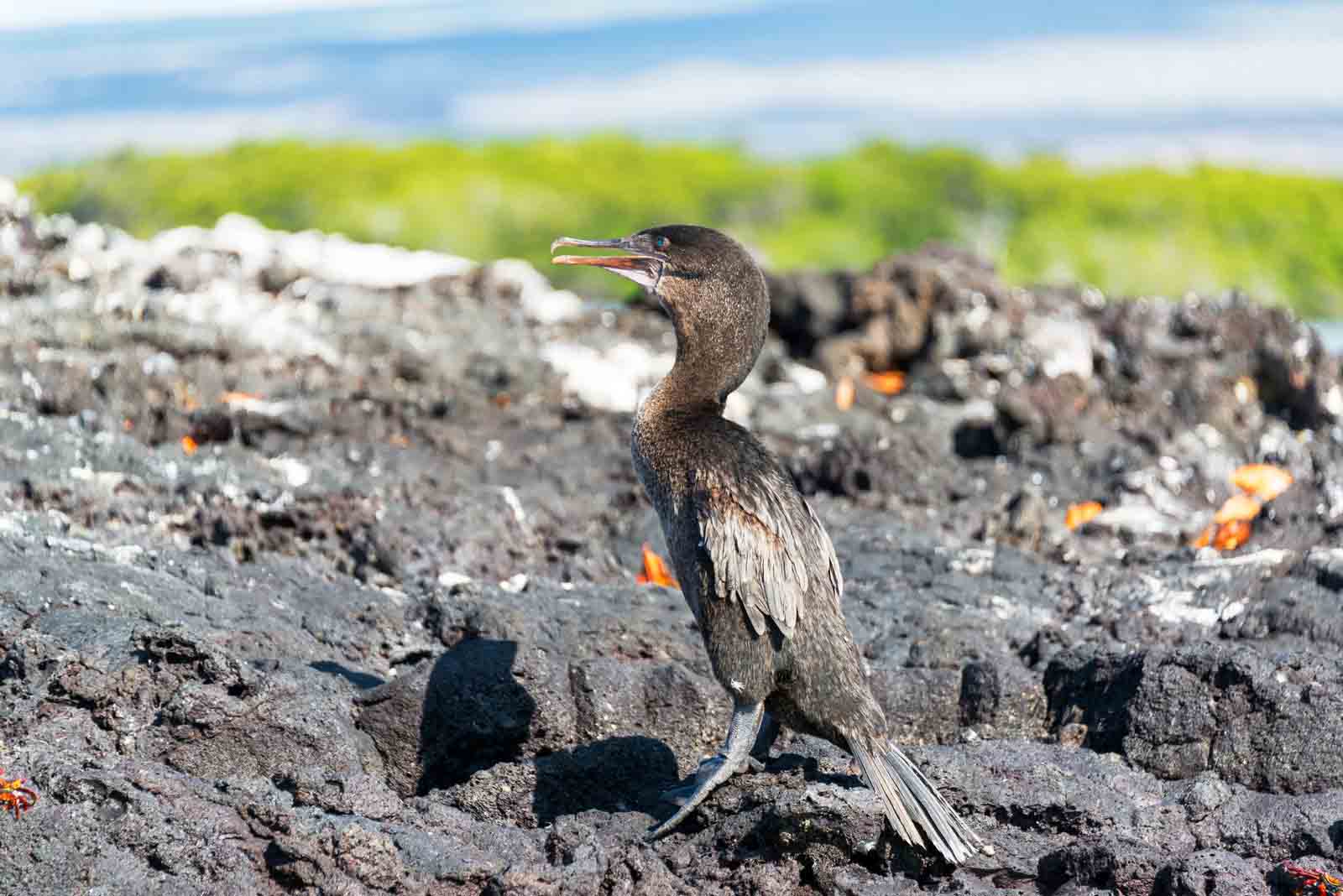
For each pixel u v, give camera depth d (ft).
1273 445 60.64
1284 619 38.68
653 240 31.76
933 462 55.62
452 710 31.99
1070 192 155.94
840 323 78.54
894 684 34.88
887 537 47.47
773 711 29.73
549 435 58.54
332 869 26.43
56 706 30.14
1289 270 151.33
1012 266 146.82
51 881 25.88
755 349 31.83
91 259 77.05
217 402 55.47
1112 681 34.09
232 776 29.76
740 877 27.63
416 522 44.93
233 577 39.60
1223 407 65.51
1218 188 158.30
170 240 84.84
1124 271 146.41
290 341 64.08
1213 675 32.73
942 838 26.81
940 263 76.18
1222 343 71.36
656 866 27.14
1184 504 54.54
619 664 33.78
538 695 32.27
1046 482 56.75
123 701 30.40
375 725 32.17
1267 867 28.73
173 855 26.37
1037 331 71.31
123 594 35.50
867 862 28.32
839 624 29.12
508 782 30.86
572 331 76.54
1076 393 64.59
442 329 72.23
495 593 38.58
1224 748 32.14
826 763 31.17
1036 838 29.35
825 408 65.21
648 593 40.16
